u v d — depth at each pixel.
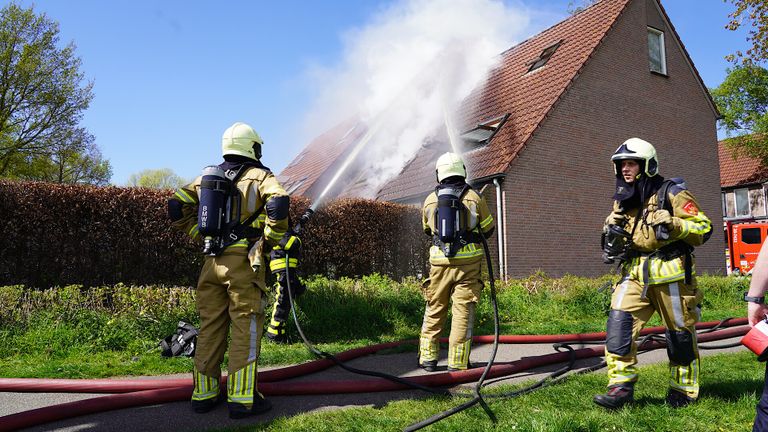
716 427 2.99
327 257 8.91
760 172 28.27
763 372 4.25
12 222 6.43
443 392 3.74
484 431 2.90
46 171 27.33
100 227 6.90
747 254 22.34
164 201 7.27
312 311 6.54
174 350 5.08
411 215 10.05
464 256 4.42
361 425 3.02
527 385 3.91
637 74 16.39
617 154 3.42
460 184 4.57
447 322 7.12
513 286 9.01
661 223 3.16
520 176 13.67
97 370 4.48
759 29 20.45
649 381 3.94
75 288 6.02
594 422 2.95
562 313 8.31
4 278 6.40
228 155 3.50
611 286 3.65
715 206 17.78
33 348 5.08
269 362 4.89
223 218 3.32
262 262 3.39
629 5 16.45
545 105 14.48
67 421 3.20
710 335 6.19
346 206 9.24
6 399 3.69
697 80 17.88
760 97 27.30
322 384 3.76
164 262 7.24
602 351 5.15
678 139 17.11
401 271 9.81
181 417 3.26
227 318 3.46
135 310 5.73
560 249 14.05
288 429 2.96
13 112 25.23
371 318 6.84
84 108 26.12
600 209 14.93
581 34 16.48
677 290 3.31
